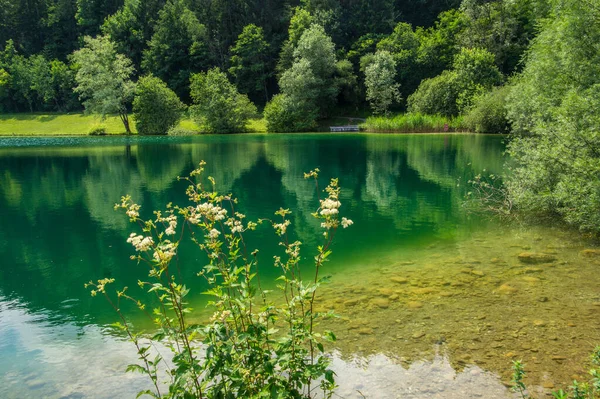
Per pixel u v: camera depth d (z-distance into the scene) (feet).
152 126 151.53
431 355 12.74
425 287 18.80
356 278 20.62
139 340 14.93
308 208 39.42
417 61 176.96
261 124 168.66
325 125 169.99
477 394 10.68
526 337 13.62
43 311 18.35
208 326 7.92
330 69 170.60
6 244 29.58
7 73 208.44
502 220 31.58
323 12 201.98
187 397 7.68
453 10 194.08
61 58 239.30
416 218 33.83
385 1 205.05
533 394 10.53
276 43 210.79
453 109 139.33
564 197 25.91
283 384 8.29
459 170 58.70
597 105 24.00
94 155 86.28
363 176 56.29
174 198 44.86
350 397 10.71
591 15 33.96
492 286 18.49
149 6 226.17
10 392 11.89
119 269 24.35
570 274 19.57
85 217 37.40
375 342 13.69
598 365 11.66
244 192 47.44
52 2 242.37
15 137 147.02
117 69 153.58
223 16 216.54
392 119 145.07
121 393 11.48
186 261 25.36
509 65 166.20
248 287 8.56
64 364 13.37
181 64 207.92
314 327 14.98
